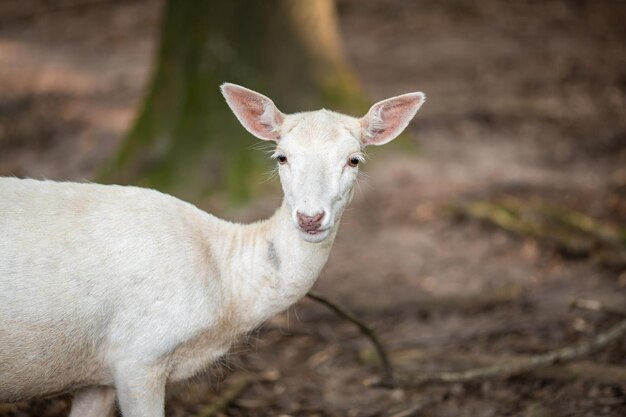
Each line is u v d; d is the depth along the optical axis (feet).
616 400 19.49
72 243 13.84
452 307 25.86
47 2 67.46
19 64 52.95
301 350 23.97
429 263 28.84
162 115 33.35
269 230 15.24
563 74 48.55
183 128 33.04
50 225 13.87
